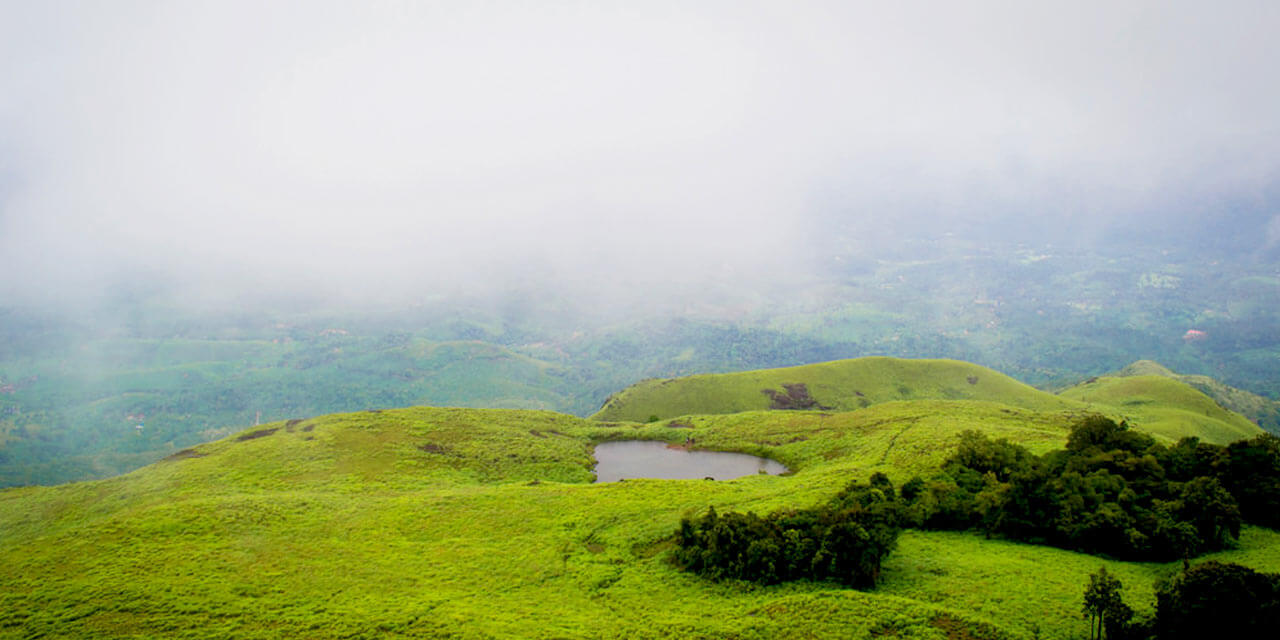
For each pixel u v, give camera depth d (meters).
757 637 57.03
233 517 88.88
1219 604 50.06
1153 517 75.25
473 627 59.22
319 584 69.75
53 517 97.31
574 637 57.28
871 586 66.88
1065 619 57.91
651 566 75.50
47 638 59.12
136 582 69.62
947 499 87.31
